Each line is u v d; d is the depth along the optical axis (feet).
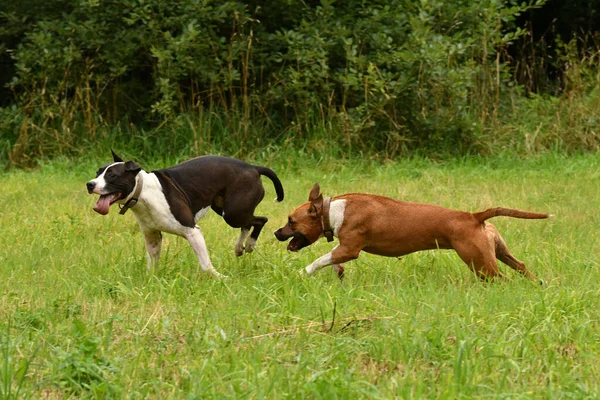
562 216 39.01
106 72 58.95
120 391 17.88
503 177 49.75
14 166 54.34
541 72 69.82
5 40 62.03
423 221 26.99
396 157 55.16
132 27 58.03
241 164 30.42
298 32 55.83
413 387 18.19
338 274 28.27
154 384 18.22
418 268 29.14
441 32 59.72
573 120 58.03
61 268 29.37
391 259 30.53
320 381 17.51
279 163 52.70
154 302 25.18
